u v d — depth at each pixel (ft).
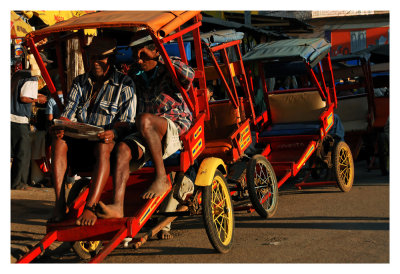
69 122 11.98
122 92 13.56
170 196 14.44
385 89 34.45
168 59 12.85
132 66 14.51
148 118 12.51
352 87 30.99
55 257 14.52
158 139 12.58
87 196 12.57
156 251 14.35
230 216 14.51
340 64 40.16
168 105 14.01
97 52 13.52
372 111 28.55
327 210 18.51
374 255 12.98
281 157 22.27
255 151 23.52
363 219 16.89
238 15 42.73
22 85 22.47
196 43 15.14
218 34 18.61
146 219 12.17
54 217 12.27
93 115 13.52
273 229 16.15
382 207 18.66
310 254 13.21
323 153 22.98
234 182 17.85
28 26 22.13
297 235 15.23
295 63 23.61
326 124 22.68
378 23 63.98
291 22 44.98
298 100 23.76
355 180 25.30
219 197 14.52
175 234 16.44
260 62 23.73
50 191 23.62
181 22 13.55
